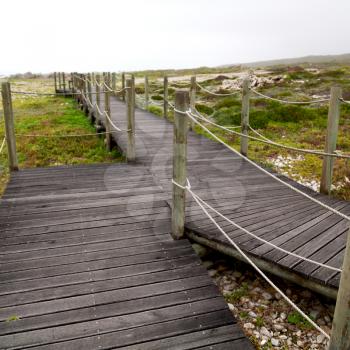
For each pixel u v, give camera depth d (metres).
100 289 3.52
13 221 4.89
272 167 9.20
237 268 4.53
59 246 4.27
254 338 3.44
